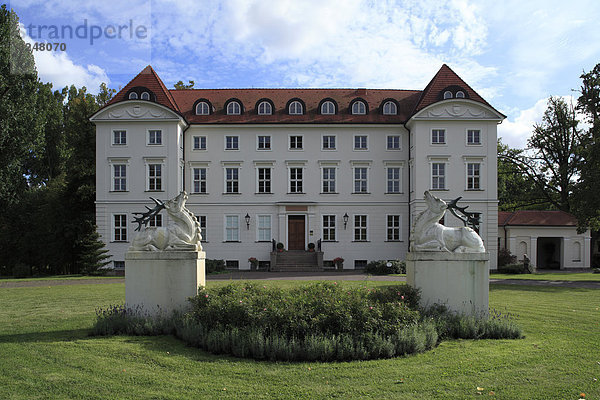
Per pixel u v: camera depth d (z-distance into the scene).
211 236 37.59
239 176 37.78
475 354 8.62
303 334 8.76
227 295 10.29
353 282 23.64
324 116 38.50
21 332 10.69
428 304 11.11
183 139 37.59
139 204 35.50
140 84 37.03
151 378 7.22
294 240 37.97
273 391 6.69
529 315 13.25
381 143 38.06
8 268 45.44
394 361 8.14
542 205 55.00
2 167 34.34
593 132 30.59
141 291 11.33
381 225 37.84
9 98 33.94
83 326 11.47
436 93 36.59
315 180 38.03
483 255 11.10
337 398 6.44
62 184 40.97
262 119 38.19
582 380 7.16
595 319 12.57
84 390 6.71
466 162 35.56
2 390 6.70
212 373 7.49
